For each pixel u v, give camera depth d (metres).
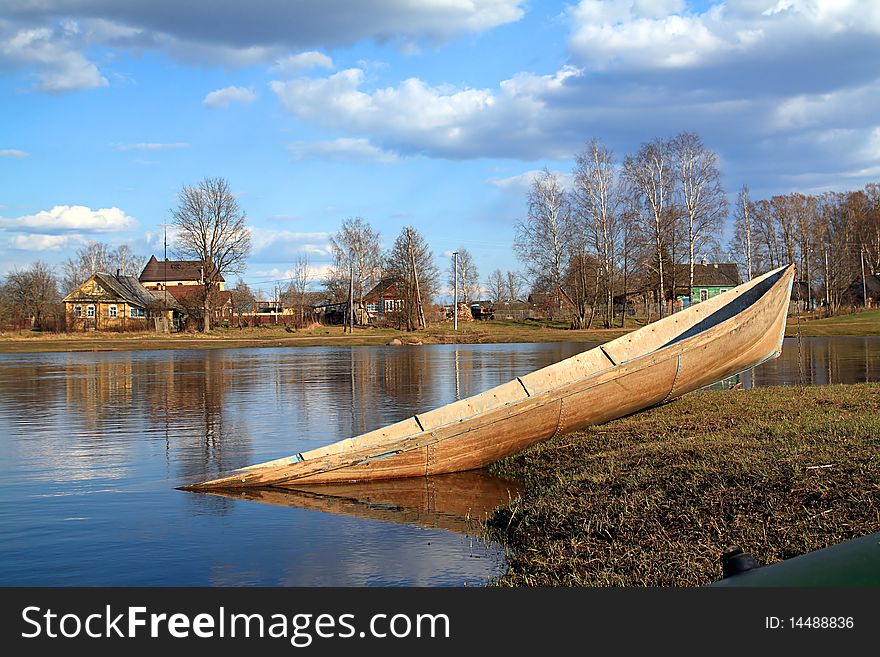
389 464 10.41
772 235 82.94
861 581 2.57
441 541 7.51
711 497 7.12
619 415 11.33
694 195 54.91
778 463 7.91
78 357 43.44
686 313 13.29
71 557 7.14
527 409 10.59
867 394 13.76
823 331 51.09
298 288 124.31
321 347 54.47
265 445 13.25
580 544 6.59
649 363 10.83
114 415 17.34
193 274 116.75
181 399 20.62
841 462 7.66
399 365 33.16
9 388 24.19
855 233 88.25
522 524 7.58
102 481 10.47
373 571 6.61
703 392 15.73
